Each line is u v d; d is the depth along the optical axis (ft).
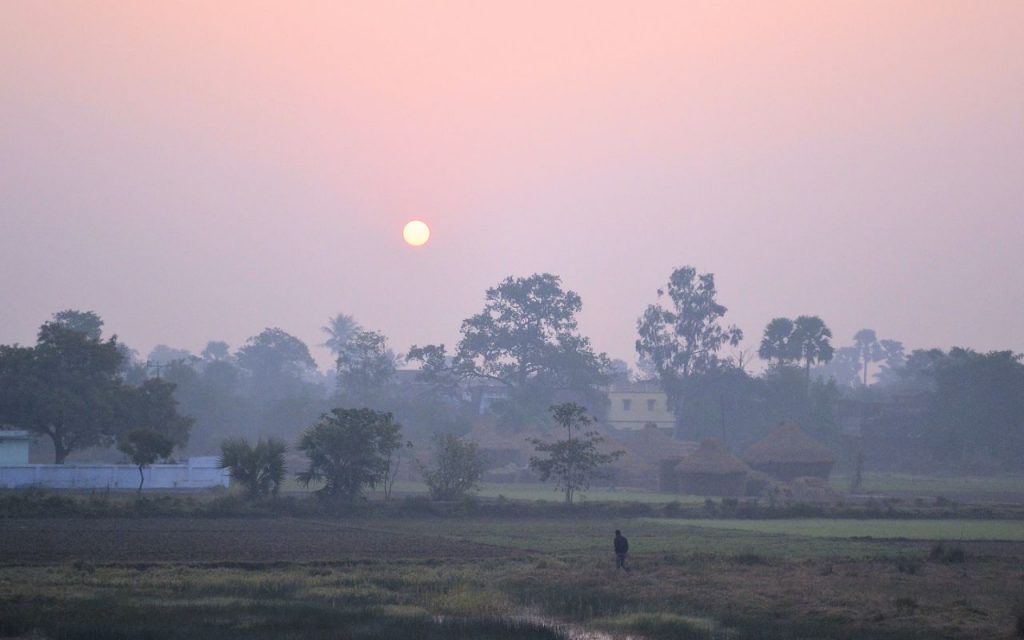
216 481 345.10
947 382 577.43
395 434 303.68
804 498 371.56
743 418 585.63
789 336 612.29
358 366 640.99
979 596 147.33
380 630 123.03
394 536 228.43
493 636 120.57
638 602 144.77
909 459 572.51
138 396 375.04
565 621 133.90
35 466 324.19
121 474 334.24
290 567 173.68
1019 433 566.77
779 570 170.91
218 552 192.44
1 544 197.06
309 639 118.01
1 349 364.58
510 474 452.76
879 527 263.70
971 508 305.32
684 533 242.58
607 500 339.57
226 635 119.65
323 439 292.40
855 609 135.64
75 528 229.45
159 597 143.54
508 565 178.50
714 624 130.52
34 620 125.18
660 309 623.77
